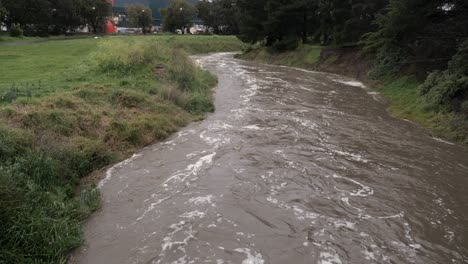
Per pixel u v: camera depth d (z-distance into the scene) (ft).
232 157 38.17
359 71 99.66
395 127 51.19
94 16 247.70
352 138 45.50
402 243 24.52
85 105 43.62
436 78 61.00
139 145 41.57
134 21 292.61
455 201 30.25
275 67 125.90
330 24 129.08
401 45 84.79
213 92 71.72
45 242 22.68
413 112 57.93
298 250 23.43
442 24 73.67
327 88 81.56
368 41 95.20
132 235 25.17
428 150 42.11
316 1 144.36
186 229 25.63
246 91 74.64
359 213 27.99
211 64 126.21
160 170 35.42
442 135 47.75
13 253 20.92
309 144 42.57
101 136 39.52
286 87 80.94
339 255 23.03
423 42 76.13
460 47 58.08
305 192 30.96
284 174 34.27
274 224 26.23
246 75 99.19
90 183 32.91
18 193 24.06
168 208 28.43
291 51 141.69
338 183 32.83
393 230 25.93
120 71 62.80
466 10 71.15
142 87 55.83
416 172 35.70
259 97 68.90
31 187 26.61
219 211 27.84
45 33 210.38
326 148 41.52
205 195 30.35
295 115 55.72
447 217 27.84
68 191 30.66
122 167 36.27
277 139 44.06
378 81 85.71
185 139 44.24
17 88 46.75
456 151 42.06
